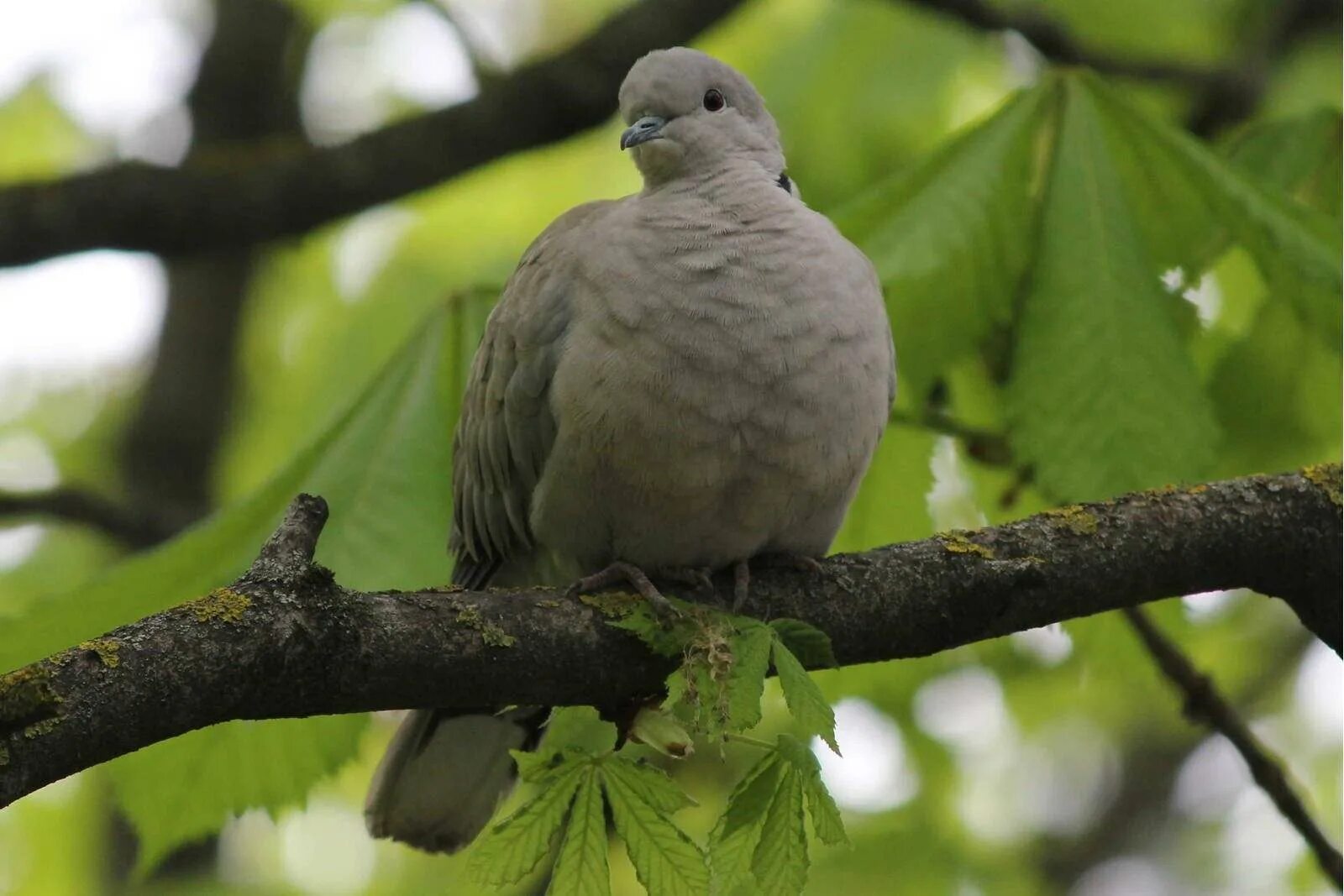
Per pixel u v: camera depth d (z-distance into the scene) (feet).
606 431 24.20
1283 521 23.91
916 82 44.09
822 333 24.27
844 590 23.17
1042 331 25.88
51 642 25.30
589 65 36.04
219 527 26.02
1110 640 31.73
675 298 24.18
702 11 36.70
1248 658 54.34
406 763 27.20
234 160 35.70
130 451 53.52
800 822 18.04
